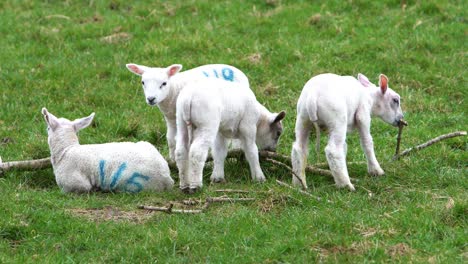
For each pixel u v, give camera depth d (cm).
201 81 1191
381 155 1345
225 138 1245
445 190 1159
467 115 1540
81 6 2119
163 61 1753
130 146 1190
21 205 1095
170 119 1328
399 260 921
